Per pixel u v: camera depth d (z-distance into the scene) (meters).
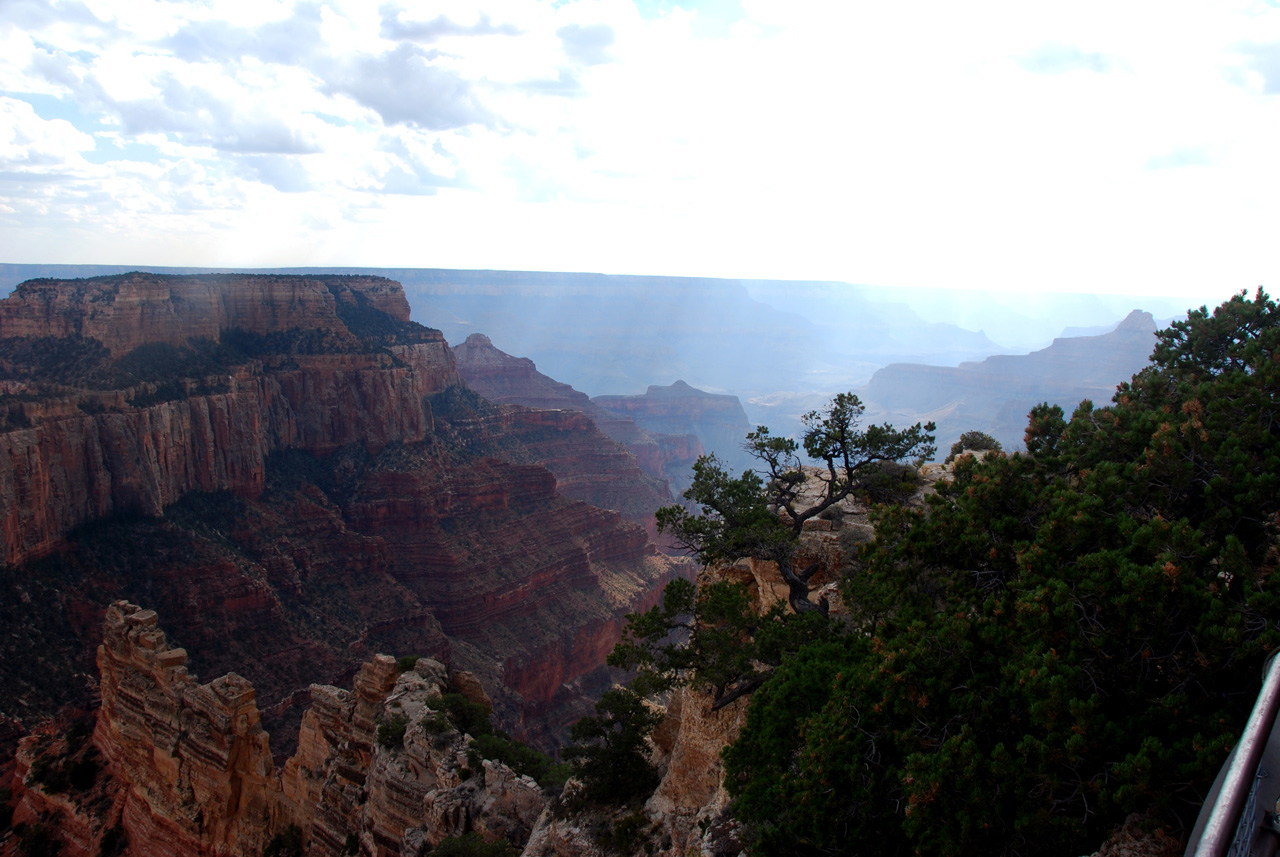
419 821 42.03
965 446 45.16
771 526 32.12
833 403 35.16
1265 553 19.59
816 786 19.05
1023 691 16.58
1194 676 15.87
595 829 31.67
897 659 18.86
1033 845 15.91
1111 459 24.84
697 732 29.67
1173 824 14.40
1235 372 24.98
